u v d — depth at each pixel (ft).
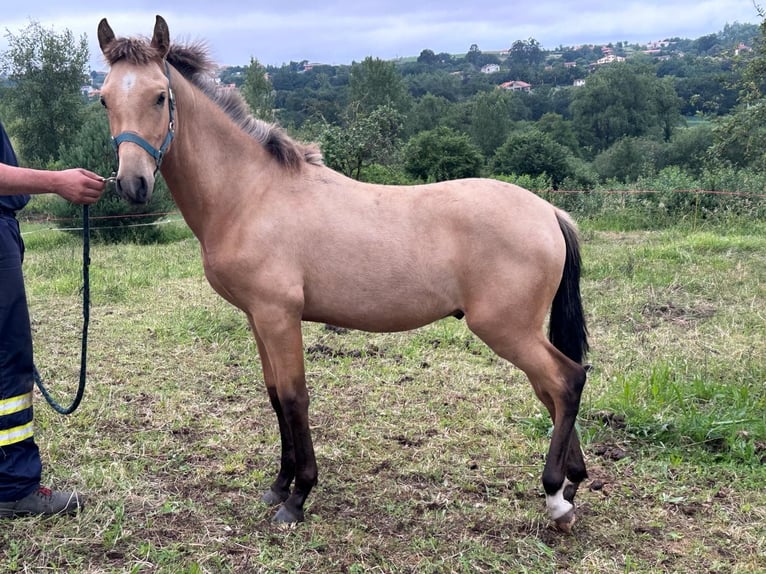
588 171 87.30
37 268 27.58
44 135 72.08
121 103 8.36
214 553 8.72
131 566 8.43
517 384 14.76
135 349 17.22
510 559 8.72
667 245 28.07
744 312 19.21
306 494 9.66
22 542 8.80
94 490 10.24
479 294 9.02
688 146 114.73
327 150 54.03
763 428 11.66
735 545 8.91
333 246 9.04
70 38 72.02
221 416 13.30
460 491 10.50
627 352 16.35
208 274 9.72
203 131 9.19
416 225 9.09
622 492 10.35
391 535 9.30
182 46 9.45
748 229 32.42
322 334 18.56
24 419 9.20
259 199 9.18
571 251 9.42
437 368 15.83
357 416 13.29
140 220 38.81
